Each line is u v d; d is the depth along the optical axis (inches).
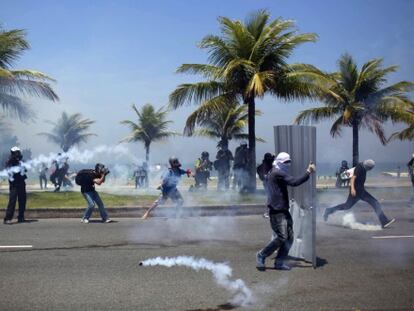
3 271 265.1
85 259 295.7
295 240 295.9
